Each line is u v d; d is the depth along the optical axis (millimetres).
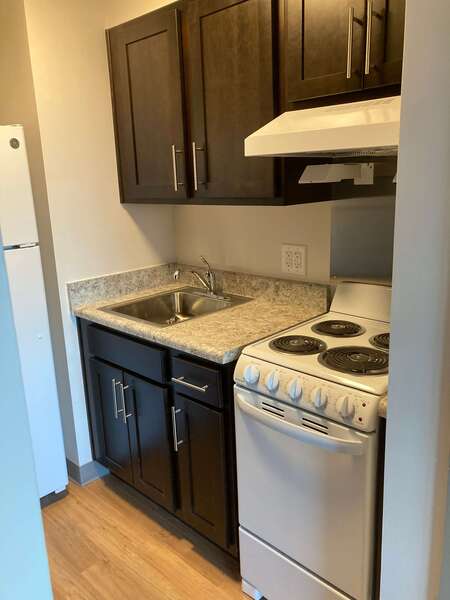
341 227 1865
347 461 1319
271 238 2158
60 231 2139
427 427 987
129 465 2178
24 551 666
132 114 2137
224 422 1662
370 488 1299
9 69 2059
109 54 2158
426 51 845
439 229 889
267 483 1552
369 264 1810
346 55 1397
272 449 1503
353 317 1871
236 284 2322
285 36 1558
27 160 1982
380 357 1457
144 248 2480
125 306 2254
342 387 1313
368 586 1385
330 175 1629
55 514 2197
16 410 621
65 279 2189
